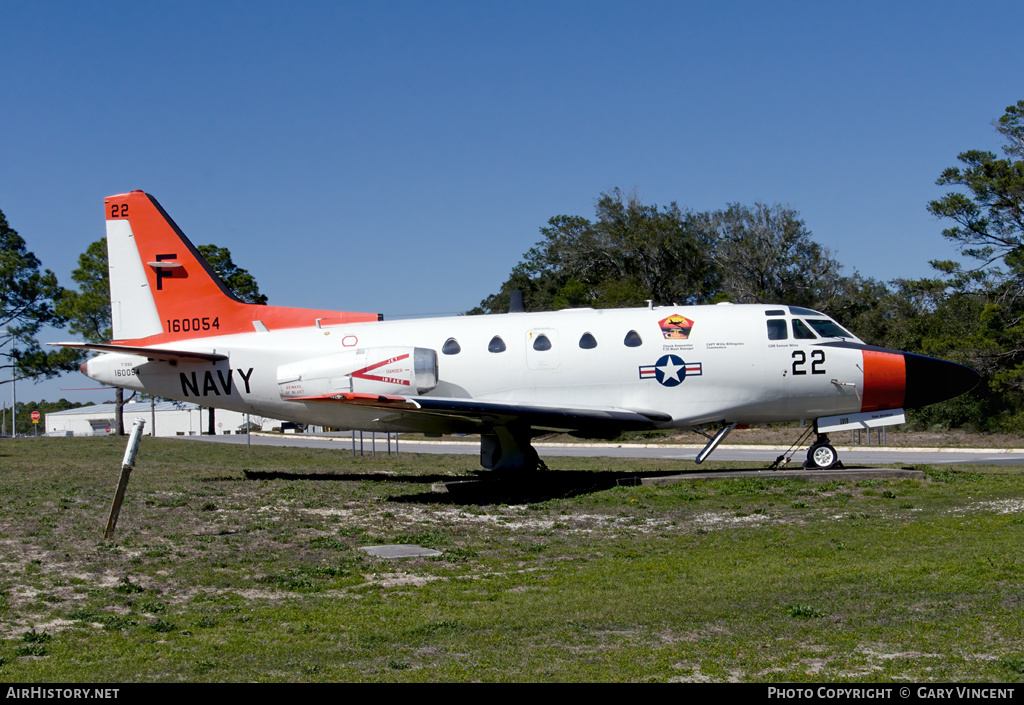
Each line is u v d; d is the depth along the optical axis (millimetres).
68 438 41344
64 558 11953
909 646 7707
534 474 20359
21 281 45688
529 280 67562
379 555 12594
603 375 19578
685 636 8234
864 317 50844
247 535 13844
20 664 7648
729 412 19578
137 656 7848
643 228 59094
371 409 20062
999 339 41000
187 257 21547
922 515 14508
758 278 56188
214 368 20859
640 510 16062
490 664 7523
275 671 7422
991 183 40188
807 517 14836
